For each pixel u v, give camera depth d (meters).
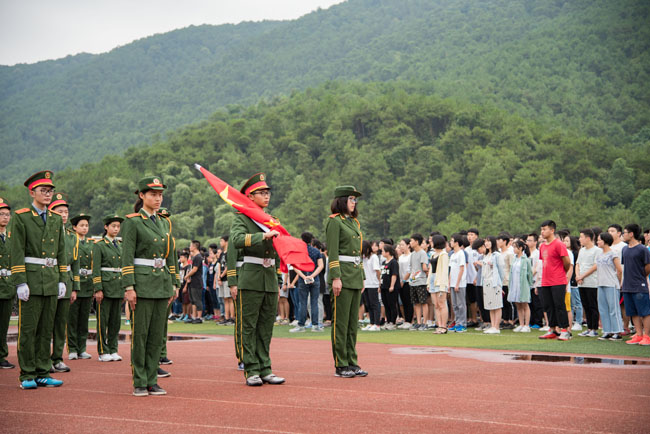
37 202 7.97
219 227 123.94
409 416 5.53
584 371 8.32
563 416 5.53
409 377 7.86
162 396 6.70
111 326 10.70
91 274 10.95
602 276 12.49
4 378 8.39
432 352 10.85
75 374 8.73
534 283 15.02
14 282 7.55
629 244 11.72
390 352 10.88
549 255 12.75
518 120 158.12
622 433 4.95
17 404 6.34
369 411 5.75
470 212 124.25
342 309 8.04
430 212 129.50
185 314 21.45
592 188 124.50
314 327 16.22
